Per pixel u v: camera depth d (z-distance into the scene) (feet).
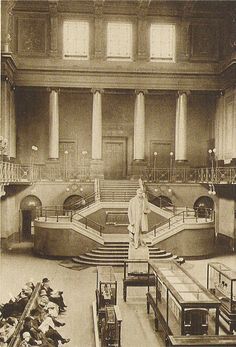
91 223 85.97
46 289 52.90
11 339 37.55
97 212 86.12
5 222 88.58
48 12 101.30
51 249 79.87
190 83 103.91
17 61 100.68
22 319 41.04
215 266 51.88
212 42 104.06
